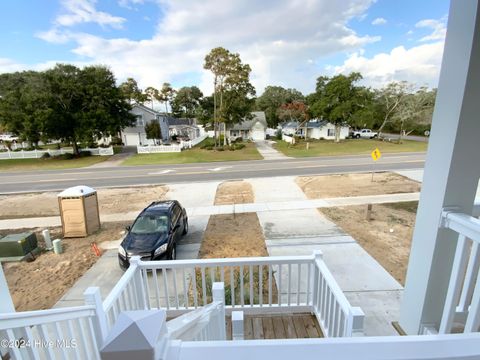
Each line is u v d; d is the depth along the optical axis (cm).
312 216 867
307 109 3428
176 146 2712
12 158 2558
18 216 988
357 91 3177
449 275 215
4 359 128
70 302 491
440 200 200
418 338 66
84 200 779
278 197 1109
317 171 1603
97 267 610
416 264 230
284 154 2378
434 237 208
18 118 2345
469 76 177
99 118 2464
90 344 197
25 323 128
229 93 2695
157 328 59
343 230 742
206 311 179
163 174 1675
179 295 480
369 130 4069
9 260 640
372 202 991
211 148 2795
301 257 313
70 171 1905
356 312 198
